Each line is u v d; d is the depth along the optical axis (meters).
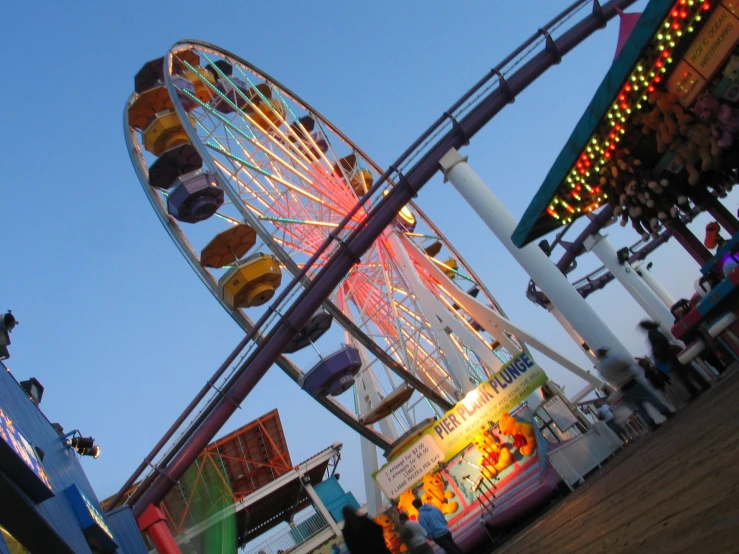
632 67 13.84
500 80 29.02
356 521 7.47
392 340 34.56
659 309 38.88
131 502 26.50
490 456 17.66
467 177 28.28
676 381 16.41
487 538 17.36
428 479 18.12
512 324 31.38
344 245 28.44
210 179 30.83
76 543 9.38
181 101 32.50
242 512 45.03
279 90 38.34
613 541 6.86
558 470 16.77
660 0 12.55
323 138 39.28
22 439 7.95
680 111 14.12
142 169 33.91
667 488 7.59
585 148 16.08
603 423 17.94
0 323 9.38
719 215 16.30
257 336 28.52
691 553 4.66
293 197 34.12
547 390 22.55
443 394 36.12
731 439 7.56
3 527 7.69
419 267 35.38
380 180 28.77
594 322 24.58
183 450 26.97
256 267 29.47
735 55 12.60
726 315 14.86
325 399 32.72
